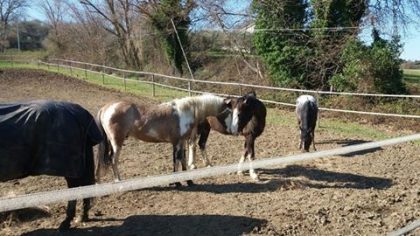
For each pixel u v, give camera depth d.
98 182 6.80
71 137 5.36
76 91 23.39
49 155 5.24
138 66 35.53
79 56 43.66
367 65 16.67
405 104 15.05
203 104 7.51
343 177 8.28
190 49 29.36
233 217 6.11
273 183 7.77
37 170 5.27
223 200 6.83
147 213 6.26
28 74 32.47
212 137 12.10
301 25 20.73
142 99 20.47
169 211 6.34
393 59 16.98
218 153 10.24
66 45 49.47
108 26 40.78
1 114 5.15
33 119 5.20
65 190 3.04
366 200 6.91
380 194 7.24
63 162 5.29
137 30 35.28
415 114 14.39
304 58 19.67
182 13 28.39
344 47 18.34
